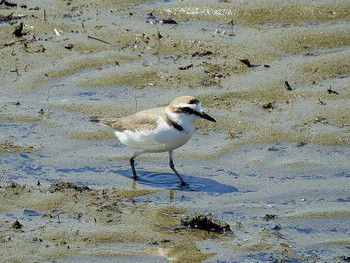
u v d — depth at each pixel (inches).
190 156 561.3
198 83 667.4
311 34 743.1
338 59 697.6
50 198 489.1
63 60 698.8
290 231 466.0
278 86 660.1
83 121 605.0
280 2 802.2
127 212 480.1
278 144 581.0
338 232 466.0
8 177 521.0
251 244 448.5
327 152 571.8
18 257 423.8
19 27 740.0
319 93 648.4
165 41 735.1
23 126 594.2
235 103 636.1
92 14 791.1
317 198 506.9
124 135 530.6
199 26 768.9
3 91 649.0
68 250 432.5
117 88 661.3
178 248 441.4
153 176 535.8
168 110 515.8
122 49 724.0
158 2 820.0
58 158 553.0
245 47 723.4
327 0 807.7
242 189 519.2
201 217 463.2
